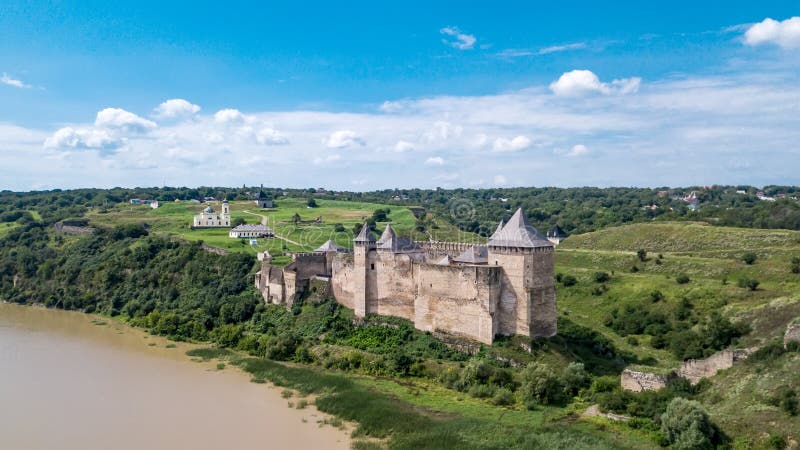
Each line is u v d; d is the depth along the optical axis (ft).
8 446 196.54
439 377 253.85
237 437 205.46
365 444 197.26
